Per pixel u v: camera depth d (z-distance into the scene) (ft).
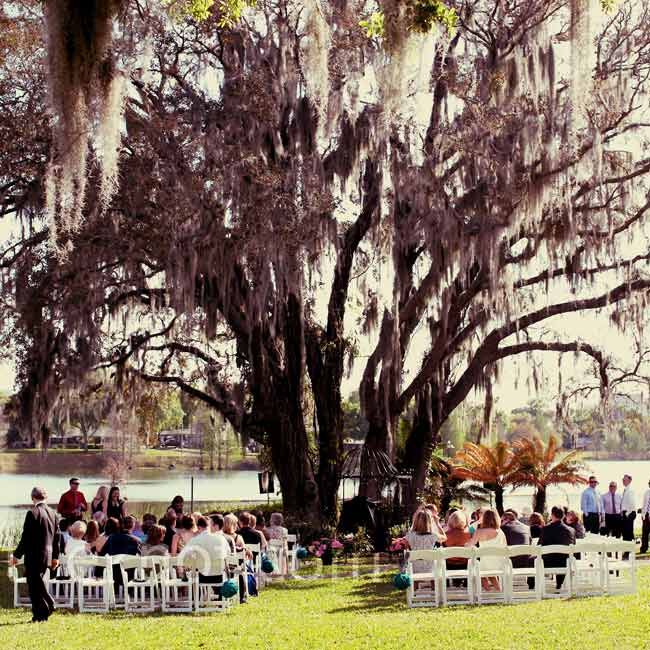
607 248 88.38
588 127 83.20
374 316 100.99
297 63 85.05
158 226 79.10
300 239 80.59
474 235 84.89
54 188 63.67
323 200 82.38
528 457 107.86
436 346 92.17
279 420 92.68
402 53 44.11
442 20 39.11
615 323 95.40
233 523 53.06
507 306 90.43
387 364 90.43
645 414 105.09
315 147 83.71
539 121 82.84
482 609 44.73
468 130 85.15
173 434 236.63
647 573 57.93
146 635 39.58
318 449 98.17
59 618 45.21
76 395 94.02
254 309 89.92
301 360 93.30
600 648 34.32
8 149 79.46
